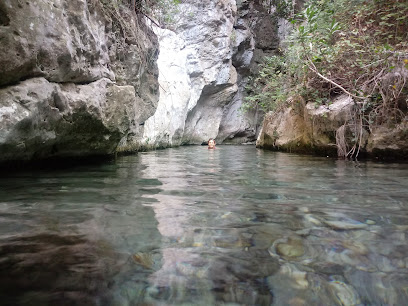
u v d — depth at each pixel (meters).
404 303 0.92
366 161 4.90
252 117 16.92
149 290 0.97
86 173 3.47
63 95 3.59
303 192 2.45
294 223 1.63
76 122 3.88
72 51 3.70
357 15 5.96
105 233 1.46
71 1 3.84
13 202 2.06
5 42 2.83
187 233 1.47
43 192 2.39
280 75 8.23
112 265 1.13
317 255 1.23
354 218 1.72
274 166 4.33
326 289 0.98
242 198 2.23
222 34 13.92
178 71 11.47
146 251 1.25
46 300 0.90
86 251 1.25
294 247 1.31
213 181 3.02
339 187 2.66
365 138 5.34
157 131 8.94
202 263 1.15
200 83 13.63
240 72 16.23
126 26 6.16
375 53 5.16
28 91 3.06
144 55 7.08
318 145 6.24
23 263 1.13
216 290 0.97
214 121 15.20
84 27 4.02
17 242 1.33
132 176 3.31
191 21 13.59
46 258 1.18
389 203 2.06
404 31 5.72
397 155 4.97
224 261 1.17
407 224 1.61
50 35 3.35
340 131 5.59
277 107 8.58
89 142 4.34
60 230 1.50
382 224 1.61
